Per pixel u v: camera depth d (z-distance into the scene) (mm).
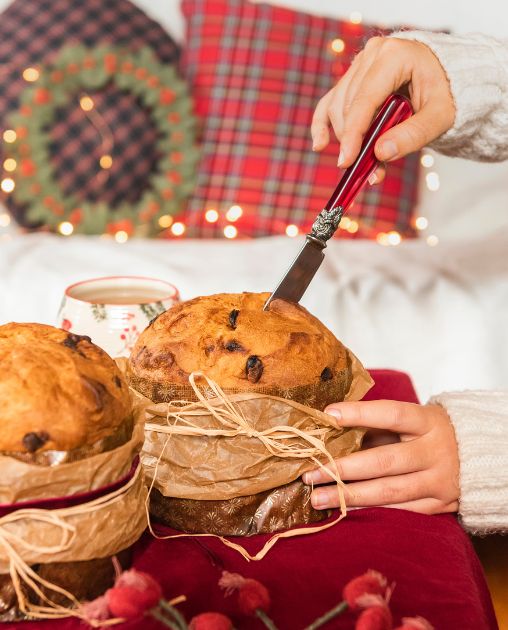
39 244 1864
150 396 781
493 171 2240
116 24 2199
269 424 771
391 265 1724
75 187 2096
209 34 2184
